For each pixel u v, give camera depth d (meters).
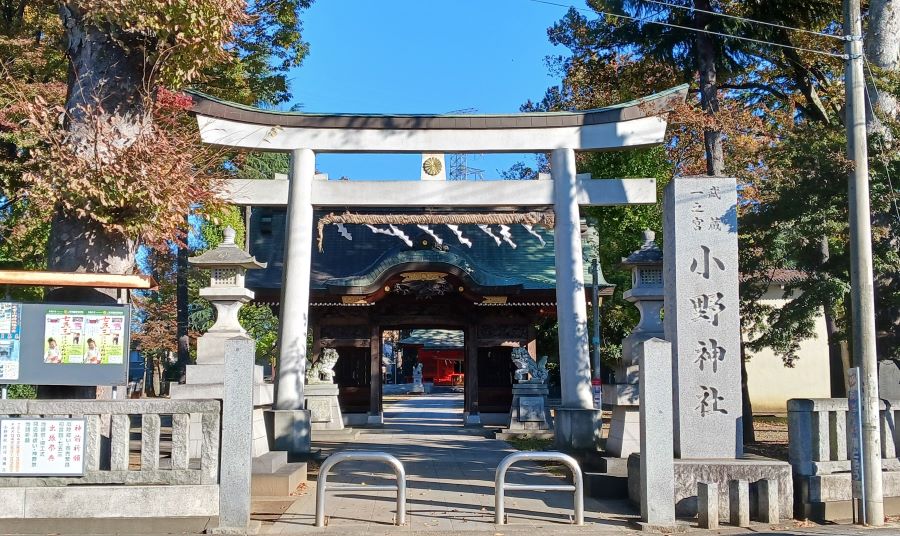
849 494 10.65
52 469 9.04
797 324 18.70
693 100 21.70
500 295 25.77
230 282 14.05
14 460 9.02
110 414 9.29
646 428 9.95
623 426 13.06
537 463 15.91
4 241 17.84
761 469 10.56
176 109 15.20
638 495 10.96
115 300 11.28
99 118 10.80
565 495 12.12
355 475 14.12
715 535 9.44
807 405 10.70
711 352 11.28
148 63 11.52
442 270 25.61
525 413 23.22
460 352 68.69
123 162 10.51
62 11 11.62
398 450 18.62
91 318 9.85
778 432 23.33
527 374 23.91
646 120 16.91
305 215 16.34
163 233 11.37
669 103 16.80
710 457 11.04
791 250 16.27
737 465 10.59
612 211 29.97
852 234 11.12
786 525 10.09
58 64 16.28
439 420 29.56
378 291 25.95
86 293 11.14
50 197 10.34
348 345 27.62
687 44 21.11
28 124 13.94
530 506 11.16
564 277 16.53
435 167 17.09
